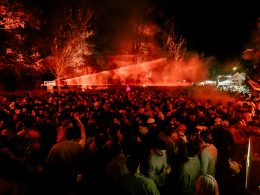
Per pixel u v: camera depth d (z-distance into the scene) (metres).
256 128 7.84
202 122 8.48
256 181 3.64
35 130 7.30
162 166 5.36
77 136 5.69
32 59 25.89
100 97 17.55
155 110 11.03
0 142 5.10
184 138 6.90
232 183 6.82
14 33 22.77
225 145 6.33
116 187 4.87
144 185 3.89
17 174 3.90
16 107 11.31
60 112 9.66
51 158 5.48
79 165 5.71
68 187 5.42
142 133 7.06
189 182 5.03
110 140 6.03
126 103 13.61
